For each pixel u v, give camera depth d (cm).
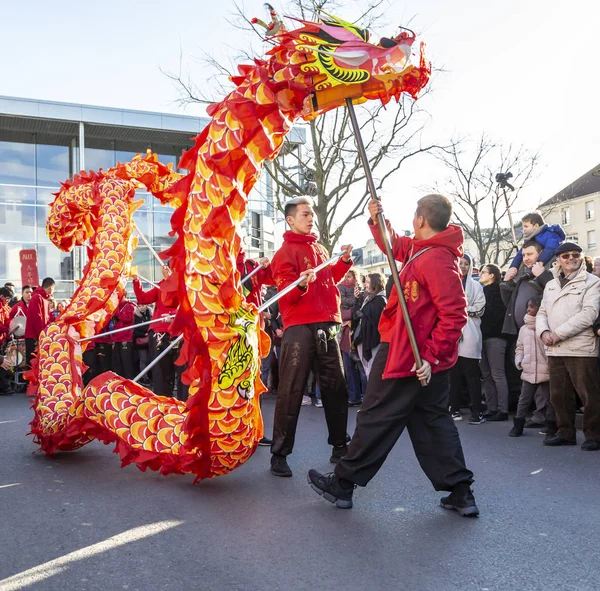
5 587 292
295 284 482
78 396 558
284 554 331
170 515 396
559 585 295
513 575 306
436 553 333
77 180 676
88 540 352
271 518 389
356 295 962
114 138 2278
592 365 584
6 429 723
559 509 407
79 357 584
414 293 382
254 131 407
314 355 517
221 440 424
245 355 421
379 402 389
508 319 732
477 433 677
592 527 372
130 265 654
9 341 1215
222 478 487
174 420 458
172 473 484
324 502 423
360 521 383
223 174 405
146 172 659
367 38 396
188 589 290
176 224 422
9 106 2014
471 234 2756
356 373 962
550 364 608
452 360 382
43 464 536
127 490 454
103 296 609
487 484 468
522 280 729
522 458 555
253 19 405
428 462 397
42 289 1200
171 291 420
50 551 336
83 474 501
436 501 423
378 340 869
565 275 607
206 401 416
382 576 304
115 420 482
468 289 741
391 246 383
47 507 414
